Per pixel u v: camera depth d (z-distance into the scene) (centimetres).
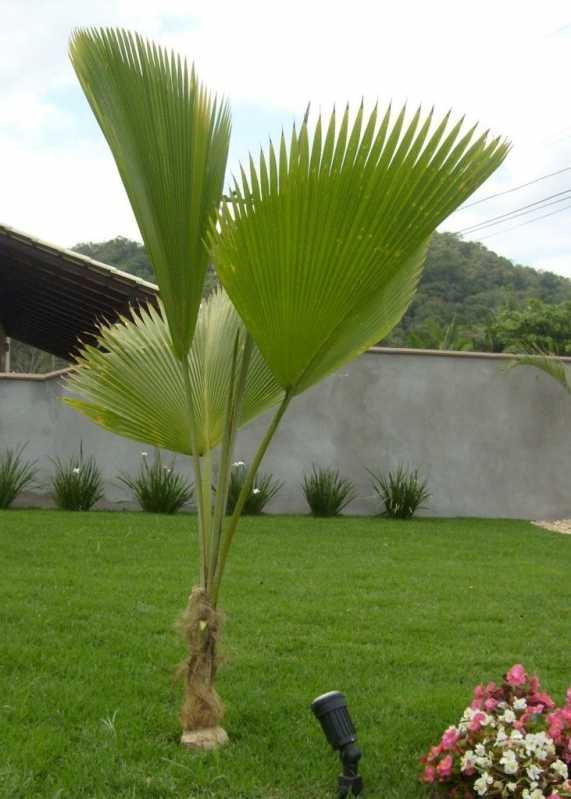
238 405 418
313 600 698
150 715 442
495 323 3497
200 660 408
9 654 520
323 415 1346
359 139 332
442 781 347
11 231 1227
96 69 393
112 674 501
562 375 1338
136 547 882
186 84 403
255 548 924
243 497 410
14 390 1250
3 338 2292
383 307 407
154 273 404
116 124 394
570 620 673
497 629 638
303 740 425
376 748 416
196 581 738
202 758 391
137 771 375
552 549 1020
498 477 1391
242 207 346
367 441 1358
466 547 1007
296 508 1329
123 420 443
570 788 321
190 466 1289
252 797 361
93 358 441
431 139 330
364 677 519
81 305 1670
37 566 775
